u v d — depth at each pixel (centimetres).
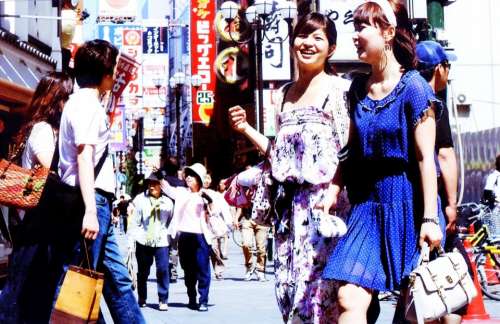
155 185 1156
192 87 3816
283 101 529
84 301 509
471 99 2002
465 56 2008
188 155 5262
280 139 514
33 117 574
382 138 435
